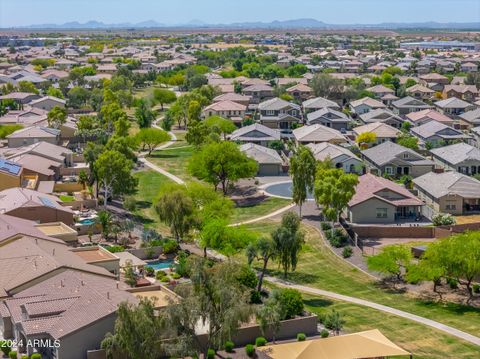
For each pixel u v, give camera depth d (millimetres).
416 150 159750
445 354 65812
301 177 114750
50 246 80062
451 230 106562
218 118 186375
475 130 179625
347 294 83750
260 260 95938
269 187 136500
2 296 66562
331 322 70812
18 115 187375
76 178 131500
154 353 56188
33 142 150250
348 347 60406
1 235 81312
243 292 63656
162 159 161250
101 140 160250
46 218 97188
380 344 60938
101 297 62938
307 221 114438
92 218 107938
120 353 57750
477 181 123000
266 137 168000
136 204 122500
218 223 90688
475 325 73500
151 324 56000
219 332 59250
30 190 106750
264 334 67562
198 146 159125
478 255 82062
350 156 144125
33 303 62281
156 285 74688
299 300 71375
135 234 104125
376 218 113812
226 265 63406
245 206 123500
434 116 195625
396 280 89000
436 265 83312
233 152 129125
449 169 144375
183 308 57375
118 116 177750
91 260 79375
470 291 82938
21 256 74250
